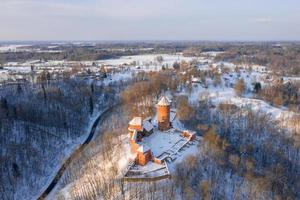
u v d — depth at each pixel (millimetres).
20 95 157125
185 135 110625
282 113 151000
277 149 114875
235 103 160125
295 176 103312
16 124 123250
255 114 140375
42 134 123375
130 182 82250
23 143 113500
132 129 104188
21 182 96812
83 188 84562
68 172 100500
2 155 103812
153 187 77688
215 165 92625
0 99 146500
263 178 92375
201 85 198875
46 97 155125
